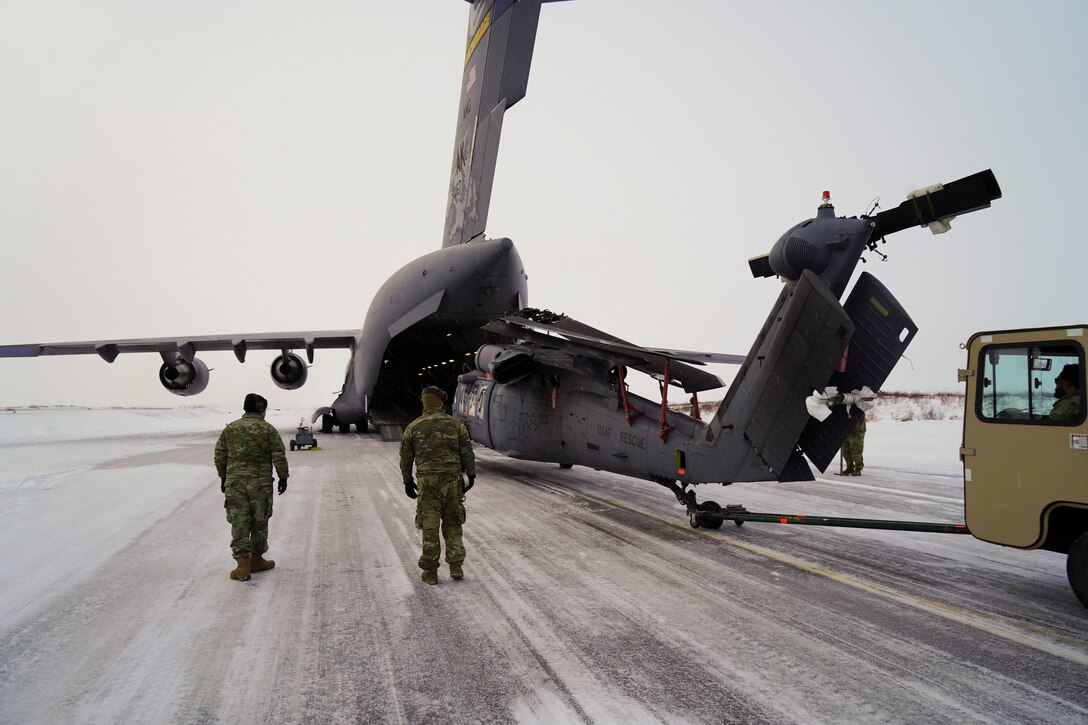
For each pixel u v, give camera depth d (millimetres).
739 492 9734
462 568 5402
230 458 5234
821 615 4188
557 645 3686
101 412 63500
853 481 10836
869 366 5719
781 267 6066
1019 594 4633
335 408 23219
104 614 4305
